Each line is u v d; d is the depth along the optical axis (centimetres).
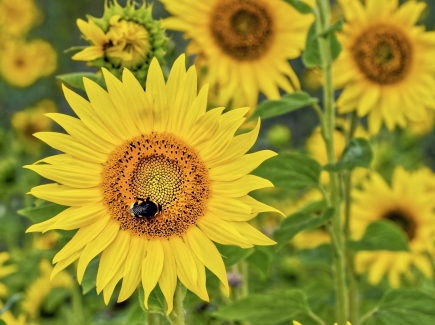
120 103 77
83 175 76
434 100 98
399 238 89
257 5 99
